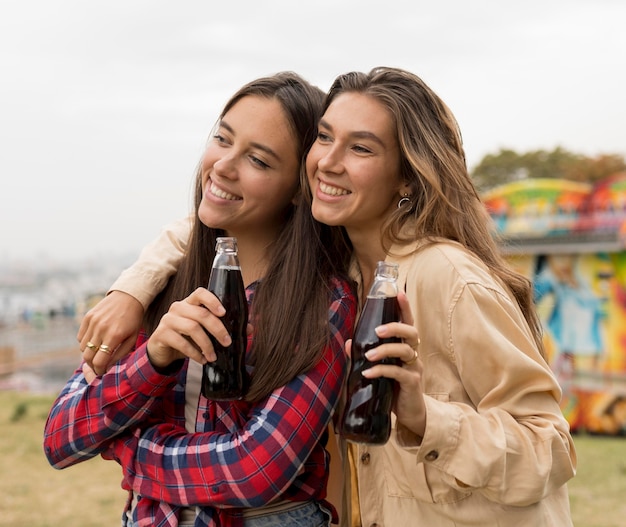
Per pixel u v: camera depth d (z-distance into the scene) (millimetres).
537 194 8875
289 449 1654
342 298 1863
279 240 1923
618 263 8641
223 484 1634
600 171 20750
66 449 1755
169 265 2055
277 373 1693
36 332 12539
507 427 1637
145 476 1711
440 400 1761
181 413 1815
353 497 2010
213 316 1582
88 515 5504
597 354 8703
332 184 1869
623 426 8516
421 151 1880
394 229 1916
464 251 1841
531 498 1604
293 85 1976
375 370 1431
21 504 5777
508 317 1738
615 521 5270
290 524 1767
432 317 1785
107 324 1877
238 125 1890
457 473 1556
